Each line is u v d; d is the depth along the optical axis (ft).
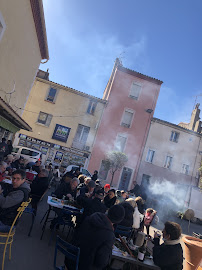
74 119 75.66
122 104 81.20
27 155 57.47
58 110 74.74
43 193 22.27
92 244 8.50
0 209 13.16
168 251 11.35
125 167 78.95
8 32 24.70
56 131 73.61
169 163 83.76
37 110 73.20
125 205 18.75
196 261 15.98
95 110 78.18
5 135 41.63
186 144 85.46
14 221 12.66
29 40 34.04
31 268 12.82
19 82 35.60
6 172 23.91
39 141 71.82
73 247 8.87
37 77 73.67
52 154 72.54
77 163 74.23
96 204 15.89
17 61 31.24
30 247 15.39
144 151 81.25
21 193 13.12
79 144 75.56
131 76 84.07
